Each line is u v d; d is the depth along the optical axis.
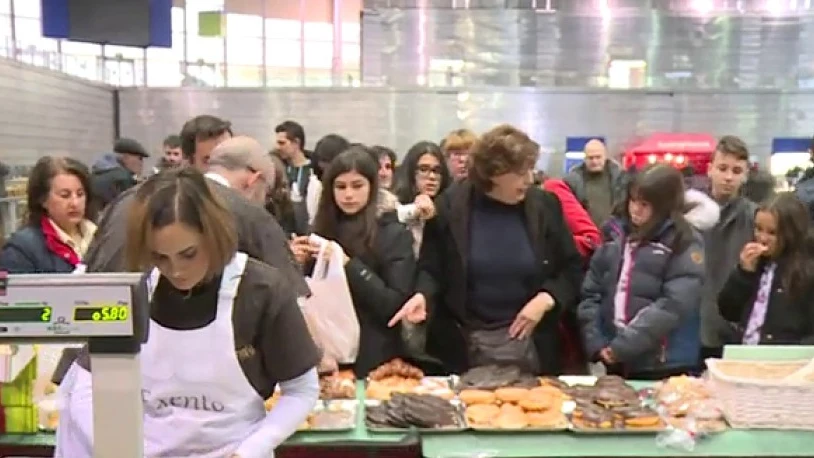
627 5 8.37
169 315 1.38
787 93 7.53
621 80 8.02
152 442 1.41
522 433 2.02
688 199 2.88
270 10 9.39
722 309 2.67
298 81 8.55
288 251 1.94
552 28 7.98
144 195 1.28
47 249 2.62
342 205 2.58
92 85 7.30
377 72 8.13
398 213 2.92
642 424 2.01
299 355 1.44
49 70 6.39
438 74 8.08
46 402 1.96
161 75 8.55
